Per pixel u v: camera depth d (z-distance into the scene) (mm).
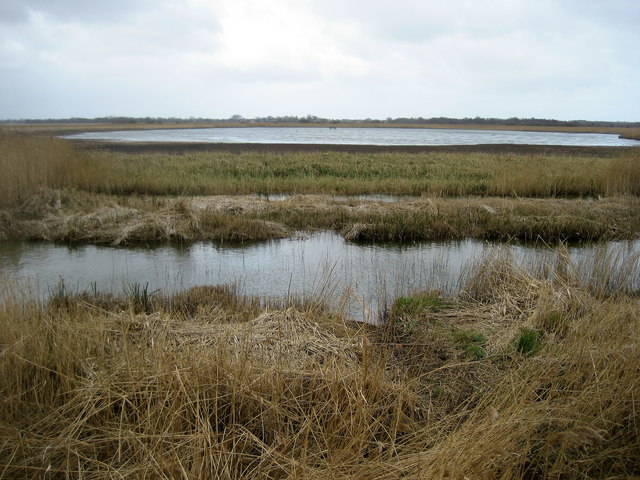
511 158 26828
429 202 13773
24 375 4117
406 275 8773
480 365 4996
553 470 3186
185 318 6164
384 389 4203
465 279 8219
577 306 6168
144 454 3305
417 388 4500
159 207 13195
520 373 4375
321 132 100812
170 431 3449
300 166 22375
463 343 5574
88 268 9203
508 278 7285
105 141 50000
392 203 14203
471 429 3414
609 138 75062
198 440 3311
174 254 10242
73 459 3312
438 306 6805
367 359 4508
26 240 11016
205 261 9789
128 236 10977
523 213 13172
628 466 3379
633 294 7285
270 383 4039
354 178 19828
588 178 17781
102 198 14125
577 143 55281
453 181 18297
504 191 17062
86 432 3607
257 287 8234
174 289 8031
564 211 13234
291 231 11898
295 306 6703
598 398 3641
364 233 11547
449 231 11789
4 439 3328
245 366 4141
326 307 6707
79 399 3791
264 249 10688
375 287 8094
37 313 5332
